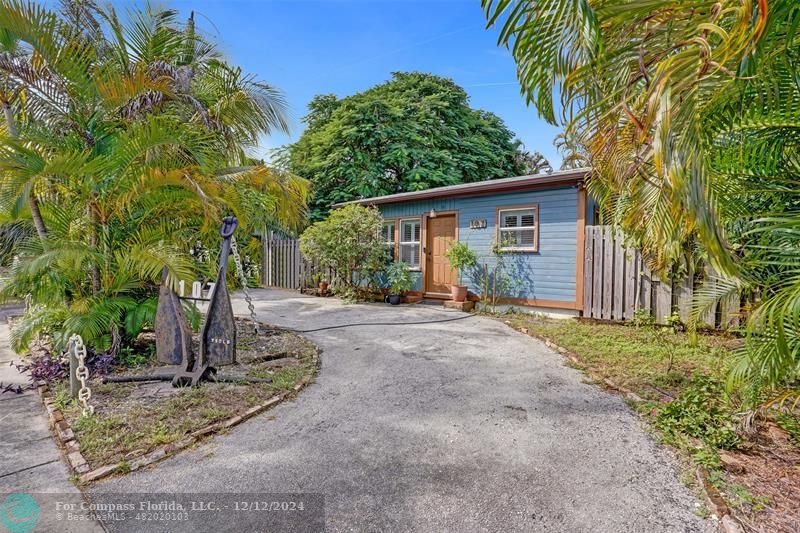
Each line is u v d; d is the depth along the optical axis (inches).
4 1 158.1
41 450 106.5
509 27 79.0
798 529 74.6
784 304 74.2
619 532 75.9
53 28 170.9
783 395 101.8
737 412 112.0
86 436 111.8
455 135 764.0
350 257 394.6
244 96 253.9
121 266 178.9
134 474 95.4
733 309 154.9
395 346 219.3
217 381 156.8
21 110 194.2
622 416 127.9
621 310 277.6
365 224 394.6
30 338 176.2
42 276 173.8
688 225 71.0
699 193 59.6
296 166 700.7
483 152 799.7
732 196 93.7
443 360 192.7
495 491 88.8
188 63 251.0
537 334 241.4
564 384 158.4
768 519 77.5
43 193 182.7
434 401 141.5
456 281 381.7
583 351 201.9
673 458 101.6
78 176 170.9
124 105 192.4
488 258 357.7
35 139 174.2
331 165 665.0
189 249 245.4
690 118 60.2
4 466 98.4
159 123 181.8
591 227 293.4
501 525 78.1
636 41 74.5
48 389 150.3
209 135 208.4
